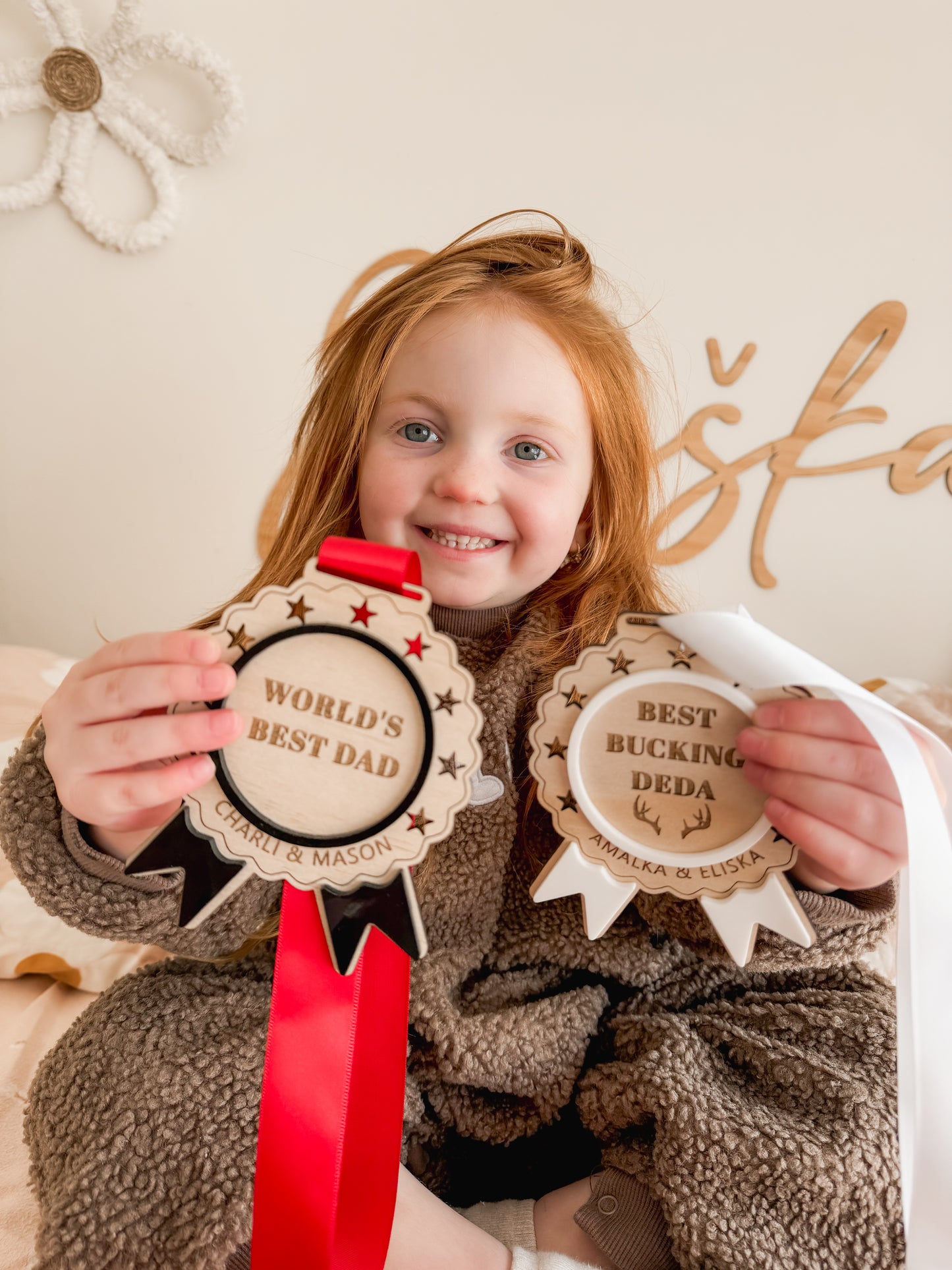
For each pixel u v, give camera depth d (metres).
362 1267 0.49
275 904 0.68
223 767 0.47
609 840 0.49
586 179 1.45
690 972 0.69
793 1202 0.52
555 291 0.71
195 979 0.60
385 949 0.54
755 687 0.46
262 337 1.48
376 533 0.66
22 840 0.56
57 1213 0.49
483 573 0.65
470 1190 0.66
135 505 1.53
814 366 1.49
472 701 0.46
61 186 1.41
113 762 0.46
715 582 1.53
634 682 0.49
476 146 1.44
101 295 1.47
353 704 0.46
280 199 1.45
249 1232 0.49
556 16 1.42
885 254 1.47
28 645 1.56
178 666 0.45
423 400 0.65
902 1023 0.44
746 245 1.47
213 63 1.35
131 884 0.57
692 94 1.44
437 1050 0.61
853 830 0.48
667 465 1.48
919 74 1.43
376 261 1.47
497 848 0.66
